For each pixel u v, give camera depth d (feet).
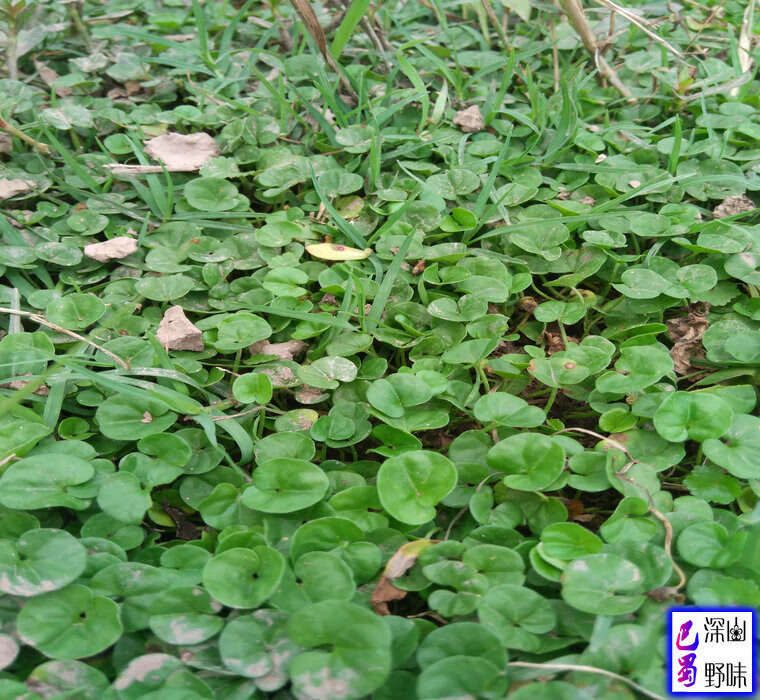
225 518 0.78
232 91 1.28
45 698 0.66
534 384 0.97
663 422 0.82
